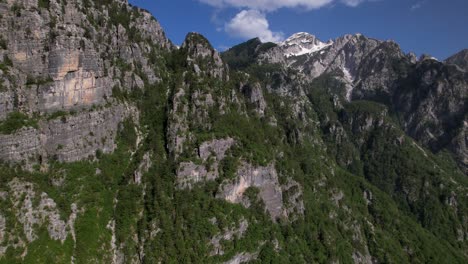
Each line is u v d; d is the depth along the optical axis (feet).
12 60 435.12
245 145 607.78
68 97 471.62
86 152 486.79
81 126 481.05
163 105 611.47
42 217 406.82
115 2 652.89
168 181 527.40
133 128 561.43
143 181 520.42
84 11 523.29
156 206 497.05
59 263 399.03
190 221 509.35
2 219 377.50
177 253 482.69
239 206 565.53
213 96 632.38
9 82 414.21
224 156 576.20
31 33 445.78
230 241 533.14
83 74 486.38
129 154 538.47
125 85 585.63
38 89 445.37
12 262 370.12
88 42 496.23
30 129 421.59
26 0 451.12
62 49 458.09
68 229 425.28
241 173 570.46
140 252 469.16
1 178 390.21
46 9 463.01
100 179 491.72
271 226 586.86
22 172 407.85
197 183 544.62
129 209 488.44
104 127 514.68
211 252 510.58
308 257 607.78
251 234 557.33
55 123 450.30
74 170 465.88
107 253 446.60
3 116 408.67
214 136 570.05
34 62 448.24
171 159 545.03
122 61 593.83
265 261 549.95
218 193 545.44
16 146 406.82
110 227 468.34
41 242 395.96
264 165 601.62
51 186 435.53
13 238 378.94
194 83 627.05
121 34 600.80
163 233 484.74
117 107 542.57
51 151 449.06
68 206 435.53
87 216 449.89
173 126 563.89
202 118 595.47
